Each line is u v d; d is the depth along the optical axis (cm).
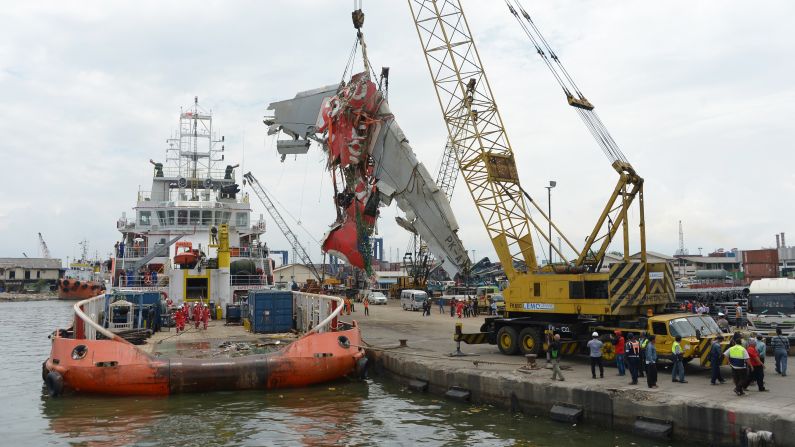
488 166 2919
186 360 2030
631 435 1552
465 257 3038
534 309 2477
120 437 1559
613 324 2239
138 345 2483
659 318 1969
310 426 1675
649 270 2292
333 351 2198
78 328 2162
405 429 1650
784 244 12200
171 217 4831
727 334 2028
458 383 2016
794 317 2581
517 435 1580
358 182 3095
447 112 3078
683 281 7988
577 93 2634
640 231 2383
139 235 5028
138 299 3166
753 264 8600
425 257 8181
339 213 3156
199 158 5475
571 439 1533
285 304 3003
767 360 2286
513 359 2350
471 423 1709
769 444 1303
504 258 2844
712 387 1688
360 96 2989
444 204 2992
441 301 5562
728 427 1383
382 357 2498
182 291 3653
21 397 2062
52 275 14775
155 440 1536
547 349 2084
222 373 2028
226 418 1745
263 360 2081
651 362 1681
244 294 4016
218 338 2733
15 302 11562
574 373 1984
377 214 3116
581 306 2297
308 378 2139
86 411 1811
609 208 2511
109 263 5328
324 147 3234
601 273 2259
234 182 5416
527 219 2858
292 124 3450
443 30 3102
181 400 1948
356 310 5753
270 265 5066
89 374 1942
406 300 5788
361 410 1866
